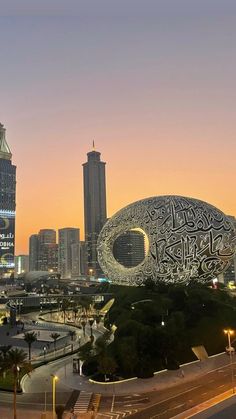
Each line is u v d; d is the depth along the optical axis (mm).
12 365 66875
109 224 164250
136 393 74938
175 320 100812
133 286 155625
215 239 142000
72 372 90000
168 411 64688
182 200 149625
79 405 69938
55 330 150875
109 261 163875
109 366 80062
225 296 131750
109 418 63156
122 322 107438
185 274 143625
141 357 88125
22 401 72750
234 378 81125
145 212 152500
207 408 63531
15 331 150375
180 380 81688
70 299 199000
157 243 146500
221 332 105500
